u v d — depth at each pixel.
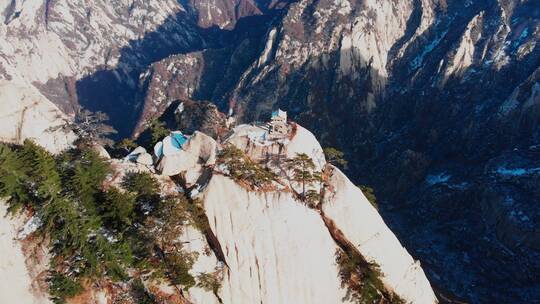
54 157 67.12
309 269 62.56
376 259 67.50
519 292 106.62
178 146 67.88
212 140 66.31
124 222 60.44
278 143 67.81
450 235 130.00
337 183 67.62
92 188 62.31
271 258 61.62
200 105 112.38
